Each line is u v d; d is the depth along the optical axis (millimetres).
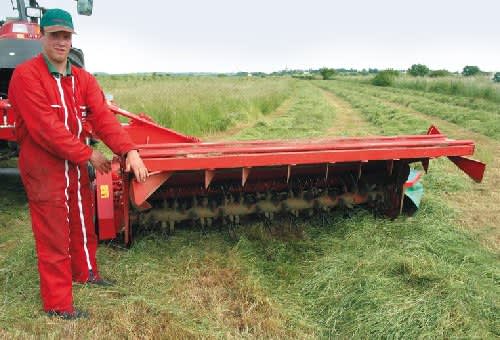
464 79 30469
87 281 3592
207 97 16938
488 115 15289
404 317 3156
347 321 3264
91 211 3520
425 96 27328
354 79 74562
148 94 16453
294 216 4762
